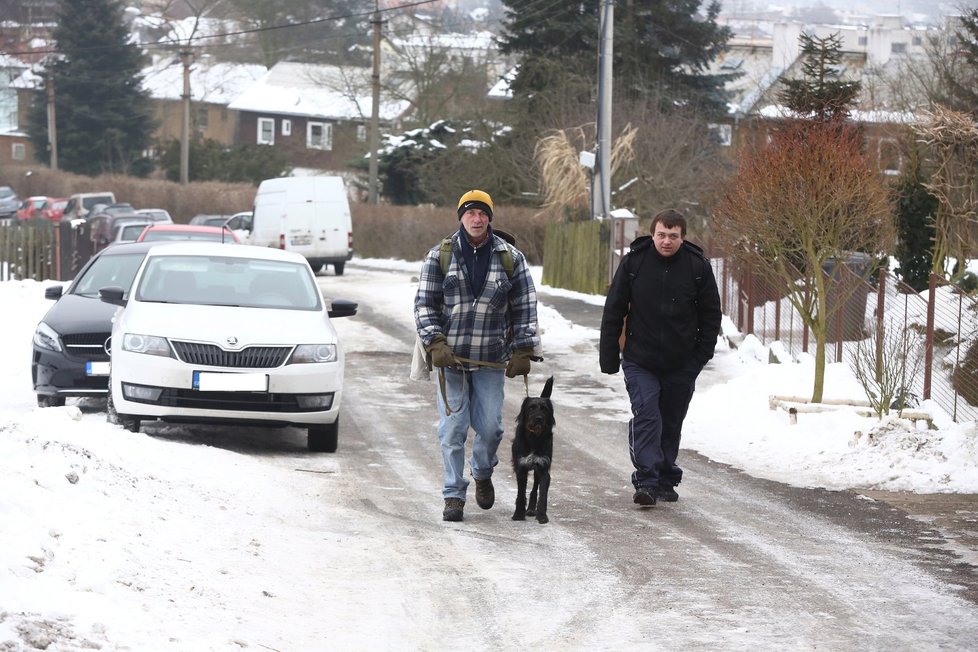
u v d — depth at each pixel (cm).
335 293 3881
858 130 1980
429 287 1006
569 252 3950
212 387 1303
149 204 8025
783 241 1684
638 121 4809
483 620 719
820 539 960
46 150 10369
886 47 9650
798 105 2336
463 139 5919
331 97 11638
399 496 1136
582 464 1365
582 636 687
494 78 8094
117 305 1534
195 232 2647
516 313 1020
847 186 1614
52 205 8100
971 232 2450
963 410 1590
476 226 995
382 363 2320
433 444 1480
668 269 1092
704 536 970
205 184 8050
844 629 703
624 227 3469
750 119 4025
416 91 8394
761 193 1652
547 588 796
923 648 666
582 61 5641
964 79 4144
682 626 709
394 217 6091
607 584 808
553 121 5169
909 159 2342
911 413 1498
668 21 5822
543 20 5844
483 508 1070
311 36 11900
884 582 818
